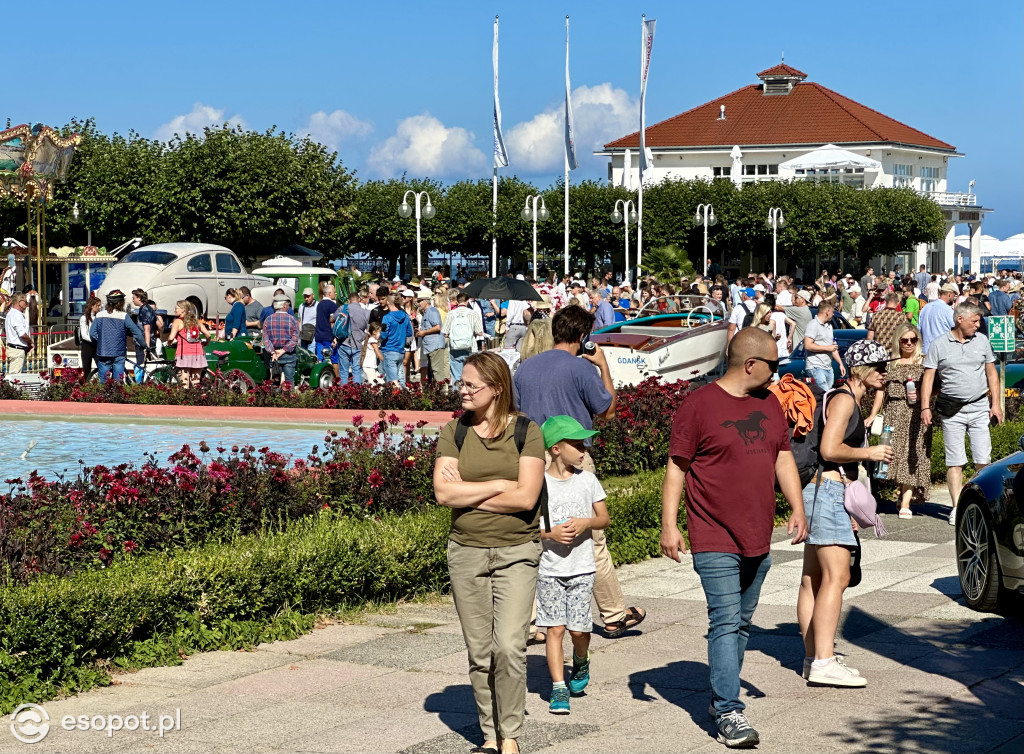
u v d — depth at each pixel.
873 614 7.95
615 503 9.84
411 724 5.88
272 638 7.42
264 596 7.58
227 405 19.58
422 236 65.25
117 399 20.05
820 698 6.19
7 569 6.98
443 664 6.93
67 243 51.31
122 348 21.17
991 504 7.81
